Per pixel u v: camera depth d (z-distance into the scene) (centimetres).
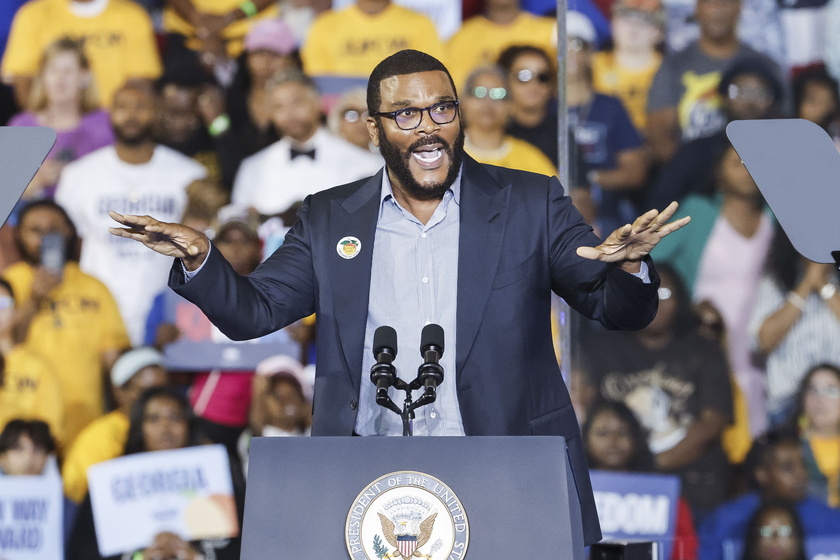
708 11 1444
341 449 580
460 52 1483
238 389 1467
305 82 1487
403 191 768
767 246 1457
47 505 1429
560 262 745
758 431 1444
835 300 1447
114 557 1428
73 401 1450
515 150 1477
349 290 738
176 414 1458
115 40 1478
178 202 1481
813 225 643
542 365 735
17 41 1470
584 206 1462
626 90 1461
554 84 1471
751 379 1448
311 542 560
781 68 1448
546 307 750
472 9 1480
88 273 1472
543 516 559
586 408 1443
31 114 1472
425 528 559
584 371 1446
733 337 1454
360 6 1484
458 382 708
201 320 1471
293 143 1491
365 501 565
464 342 712
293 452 582
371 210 765
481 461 571
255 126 1491
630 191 1466
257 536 563
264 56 1487
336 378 723
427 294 741
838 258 634
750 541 1422
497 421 703
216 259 690
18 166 636
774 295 1454
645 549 837
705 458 1439
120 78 1480
